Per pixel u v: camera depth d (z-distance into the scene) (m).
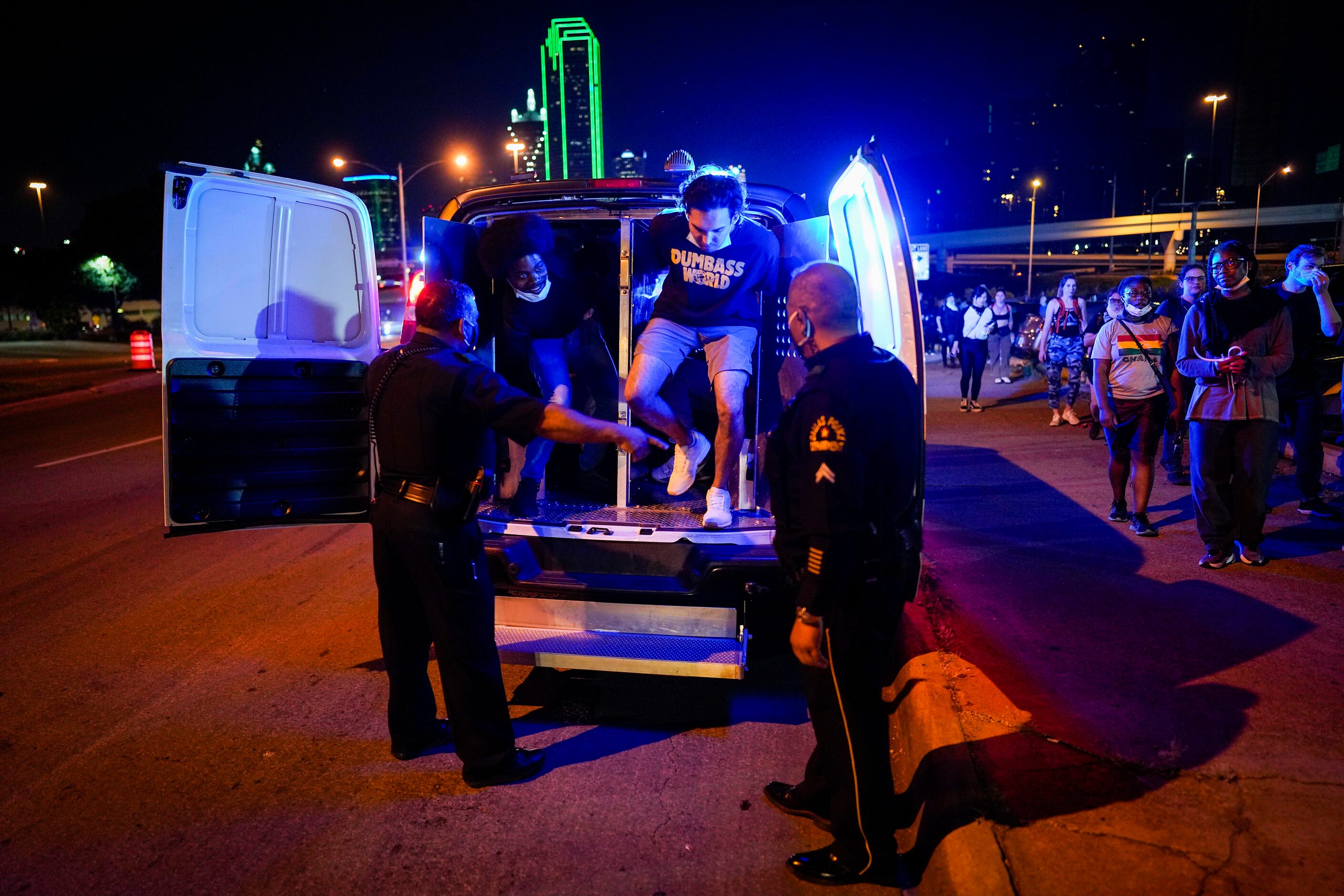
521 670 4.54
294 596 5.58
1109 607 4.46
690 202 3.81
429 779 3.47
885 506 2.68
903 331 3.36
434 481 3.26
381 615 3.52
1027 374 17.08
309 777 3.48
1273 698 3.45
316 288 4.30
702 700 4.17
